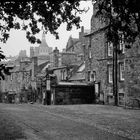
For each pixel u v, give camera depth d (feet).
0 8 32.27
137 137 44.19
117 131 49.26
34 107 103.24
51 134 46.16
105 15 37.24
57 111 85.40
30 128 52.06
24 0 31.19
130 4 32.58
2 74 24.94
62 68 170.09
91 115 74.02
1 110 88.17
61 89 120.88
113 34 37.01
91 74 132.46
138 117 69.15
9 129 47.62
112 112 82.12
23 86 202.39
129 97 97.60
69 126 54.80
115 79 110.63
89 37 135.23
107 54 118.73
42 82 141.08
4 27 35.50
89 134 46.47
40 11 35.47
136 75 94.79
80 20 37.65
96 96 123.24
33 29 38.06
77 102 123.03
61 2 34.42
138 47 93.56
